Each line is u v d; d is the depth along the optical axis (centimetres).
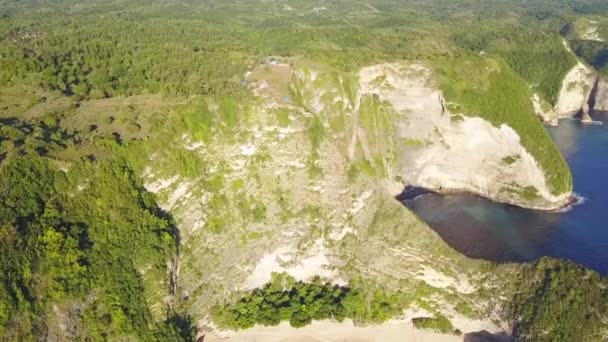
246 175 8431
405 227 8644
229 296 7731
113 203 6838
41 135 6925
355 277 8094
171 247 7212
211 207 8069
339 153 9256
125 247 6756
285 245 8206
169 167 7619
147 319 6575
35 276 5825
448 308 7906
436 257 8331
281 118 8750
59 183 6481
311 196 8594
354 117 10556
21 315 5509
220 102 8525
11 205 5966
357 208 8762
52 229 6097
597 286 7425
